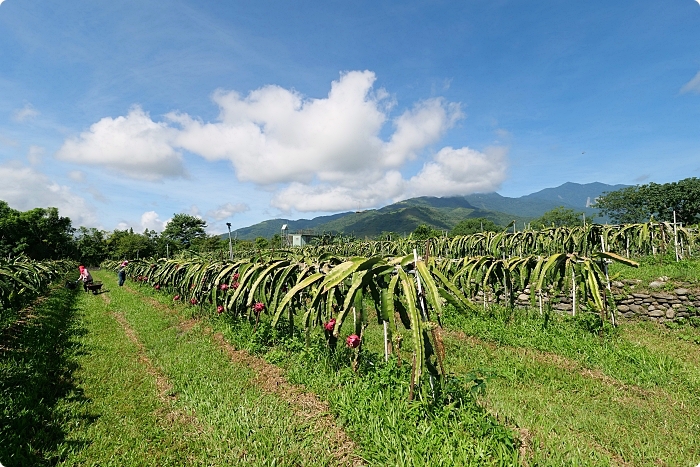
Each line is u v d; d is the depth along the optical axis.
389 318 3.27
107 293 15.49
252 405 3.83
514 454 2.69
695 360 5.25
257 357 5.37
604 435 3.38
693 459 3.04
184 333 7.08
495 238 11.56
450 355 5.64
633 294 7.41
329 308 4.04
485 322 6.89
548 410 3.84
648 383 4.40
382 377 3.63
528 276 6.85
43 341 6.55
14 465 3.00
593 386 4.45
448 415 3.10
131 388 4.61
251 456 3.01
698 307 6.71
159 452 3.22
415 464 2.64
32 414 3.74
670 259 9.91
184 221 48.59
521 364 5.05
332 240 25.53
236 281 6.88
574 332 6.02
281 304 3.61
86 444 3.37
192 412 3.87
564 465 2.75
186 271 9.91
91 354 5.97
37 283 12.10
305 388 4.20
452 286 3.31
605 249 10.19
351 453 3.03
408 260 3.38
